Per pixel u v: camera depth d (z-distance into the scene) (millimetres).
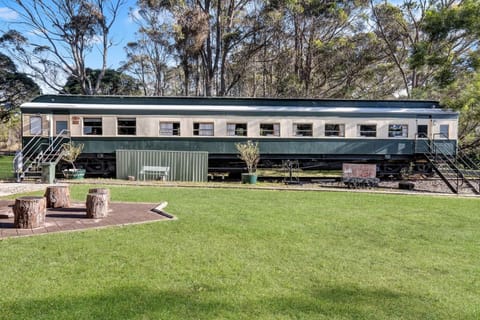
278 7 22906
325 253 5039
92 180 13672
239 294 3625
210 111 14203
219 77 28406
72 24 26422
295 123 14352
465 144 20234
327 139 14398
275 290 3744
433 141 14625
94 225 6277
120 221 6625
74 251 4824
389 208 8781
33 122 13859
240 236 5789
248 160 13891
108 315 3135
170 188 12062
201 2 26531
